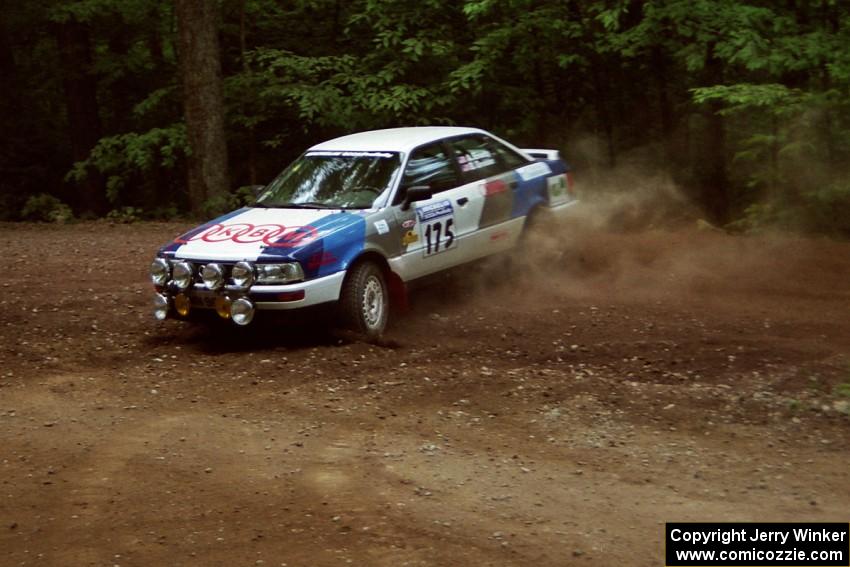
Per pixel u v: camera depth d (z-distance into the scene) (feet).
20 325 38.78
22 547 20.97
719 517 21.97
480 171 41.57
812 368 31.19
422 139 40.22
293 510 22.52
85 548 20.88
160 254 36.14
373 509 22.50
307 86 66.13
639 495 23.13
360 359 33.73
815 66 54.80
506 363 33.19
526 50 61.72
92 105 86.89
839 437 26.18
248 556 20.39
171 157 72.13
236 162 76.59
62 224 69.51
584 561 20.06
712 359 32.50
